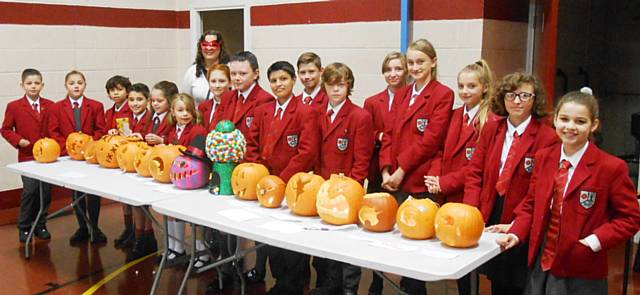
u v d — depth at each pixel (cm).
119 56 600
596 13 634
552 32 429
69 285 377
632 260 414
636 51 636
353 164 320
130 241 457
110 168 384
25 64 534
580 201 220
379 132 342
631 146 651
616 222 218
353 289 308
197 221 266
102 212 554
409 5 432
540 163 234
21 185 546
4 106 523
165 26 634
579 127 216
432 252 220
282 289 344
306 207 267
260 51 549
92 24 576
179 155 333
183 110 379
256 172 296
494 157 261
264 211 277
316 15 499
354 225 254
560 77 585
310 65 339
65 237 476
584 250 219
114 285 377
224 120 340
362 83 476
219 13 630
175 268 406
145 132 425
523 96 248
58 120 476
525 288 243
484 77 289
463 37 411
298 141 328
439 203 303
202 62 433
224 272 374
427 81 315
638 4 627
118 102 473
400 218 238
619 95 656
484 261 217
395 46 452
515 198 254
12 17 521
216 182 309
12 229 496
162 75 640
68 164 401
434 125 307
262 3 540
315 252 224
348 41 480
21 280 384
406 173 314
